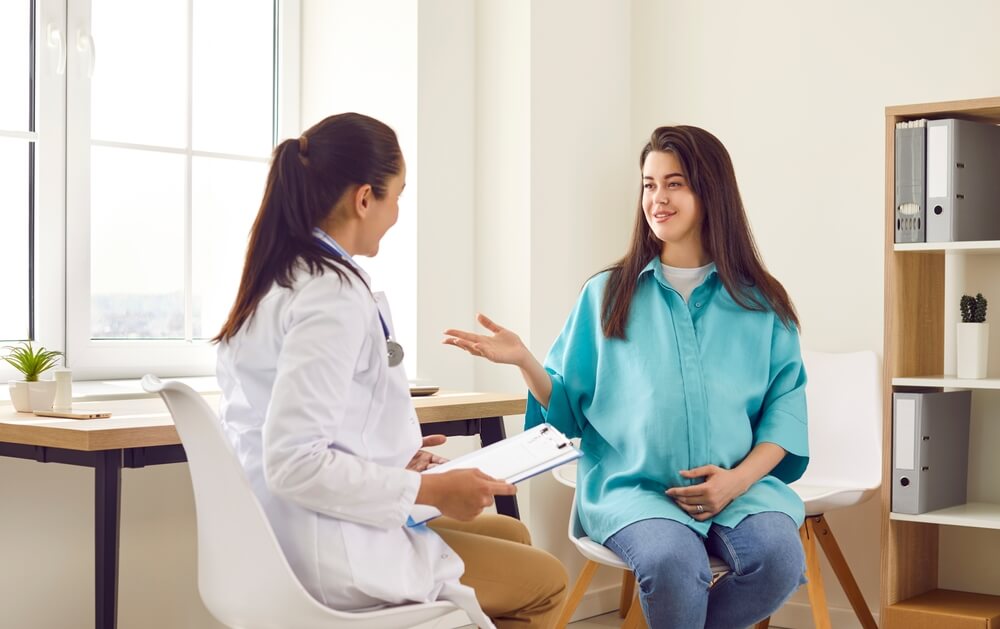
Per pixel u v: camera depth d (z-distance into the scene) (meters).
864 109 3.01
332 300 1.45
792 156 3.13
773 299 2.14
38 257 2.60
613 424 2.11
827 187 3.07
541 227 3.08
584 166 3.23
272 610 1.45
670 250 2.18
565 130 3.17
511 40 3.10
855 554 3.00
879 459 2.76
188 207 2.91
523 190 3.06
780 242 3.15
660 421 2.04
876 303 2.98
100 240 2.75
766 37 3.18
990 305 2.80
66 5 2.65
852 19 3.03
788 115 3.14
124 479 2.44
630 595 3.17
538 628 1.72
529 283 3.04
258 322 1.50
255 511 1.42
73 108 2.65
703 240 2.16
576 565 3.19
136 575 2.46
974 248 2.49
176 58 2.91
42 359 2.15
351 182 1.55
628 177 3.40
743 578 1.93
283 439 1.39
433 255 3.02
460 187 3.11
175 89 2.91
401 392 1.58
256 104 3.10
